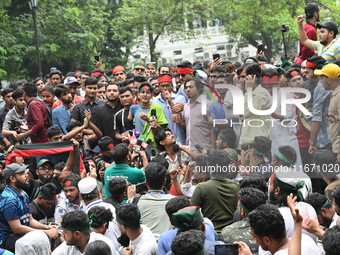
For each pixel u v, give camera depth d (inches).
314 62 269.1
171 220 176.9
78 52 973.8
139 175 258.4
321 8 1007.0
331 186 205.0
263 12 1072.8
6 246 237.9
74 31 981.8
